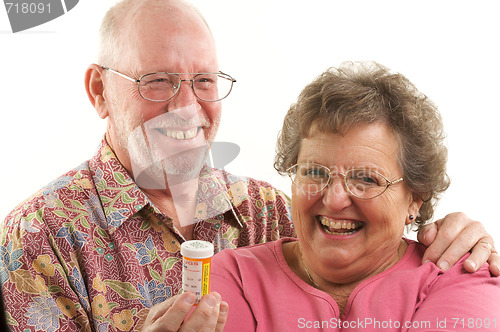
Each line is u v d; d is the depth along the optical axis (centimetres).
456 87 246
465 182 245
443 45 245
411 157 124
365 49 242
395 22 243
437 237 134
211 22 224
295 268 137
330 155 121
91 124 194
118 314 161
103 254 164
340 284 131
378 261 128
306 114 123
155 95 167
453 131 246
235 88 210
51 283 155
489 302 115
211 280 133
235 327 125
